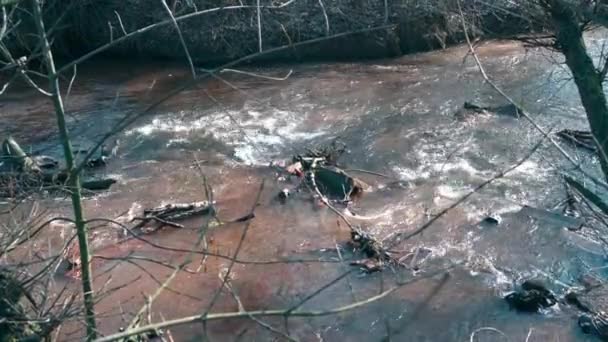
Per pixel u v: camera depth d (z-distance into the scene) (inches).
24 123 543.5
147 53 711.7
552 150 435.8
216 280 329.1
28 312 184.4
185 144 495.5
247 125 525.7
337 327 293.0
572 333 285.4
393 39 676.1
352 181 410.6
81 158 465.4
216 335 289.9
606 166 230.5
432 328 291.4
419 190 412.5
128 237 370.3
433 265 335.9
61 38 708.7
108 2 714.2
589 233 353.1
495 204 389.1
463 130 490.3
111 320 292.7
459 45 696.4
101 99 601.3
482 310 302.0
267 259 347.9
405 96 568.7
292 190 419.5
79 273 324.2
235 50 685.3
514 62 620.1
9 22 193.9
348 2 691.4
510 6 279.0
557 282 319.9
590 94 244.8
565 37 251.8
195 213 392.8
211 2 701.9
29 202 306.5
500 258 339.9
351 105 556.4
